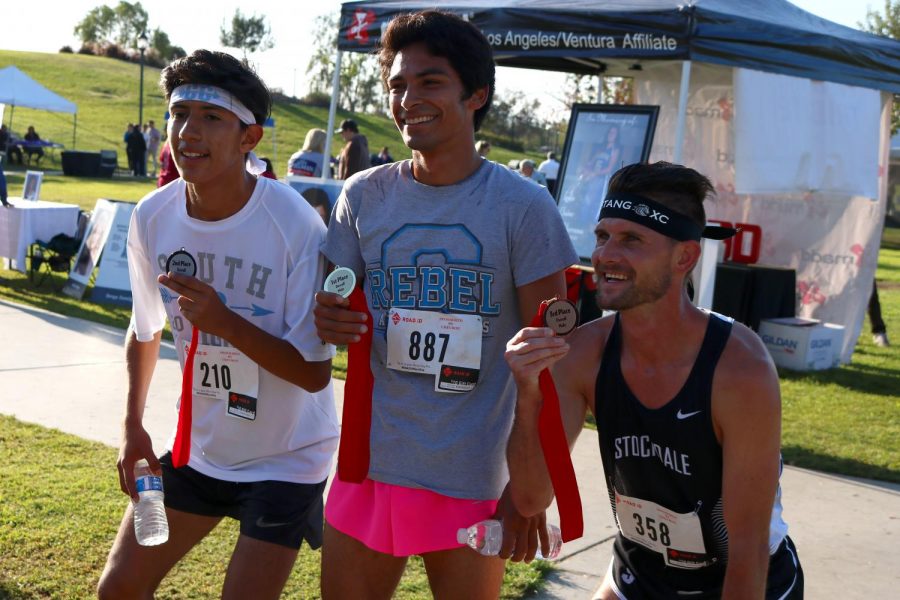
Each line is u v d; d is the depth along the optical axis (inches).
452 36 90.5
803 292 384.2
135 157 1212.5
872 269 364.8
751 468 77.6
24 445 194.9
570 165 335.0
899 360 374.0
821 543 171.2
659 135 409.7
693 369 78.4
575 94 987.3
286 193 102.3
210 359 102.8
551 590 146.6
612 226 78.2
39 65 2153.1
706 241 301.6
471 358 93.0
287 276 101.7
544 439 80.1
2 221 411.2
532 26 295.3
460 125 92.5
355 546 99.7
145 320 109.5
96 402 230.8
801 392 301.7
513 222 92.7
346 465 92.7
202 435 105.3
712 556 84.4
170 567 105.9
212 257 102.5
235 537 157.0
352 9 350.9
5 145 1221.1
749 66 286.8
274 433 103.5
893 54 331.0
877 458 226.5
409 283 94.7
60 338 297.4
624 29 281.3
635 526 86.7
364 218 98.0
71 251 391.2
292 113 1886.1
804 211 382.6
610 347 83.0
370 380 92.6
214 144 96.7
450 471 93.4
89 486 173.2
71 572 139.6
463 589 95.9
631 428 81.9
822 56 304.0
